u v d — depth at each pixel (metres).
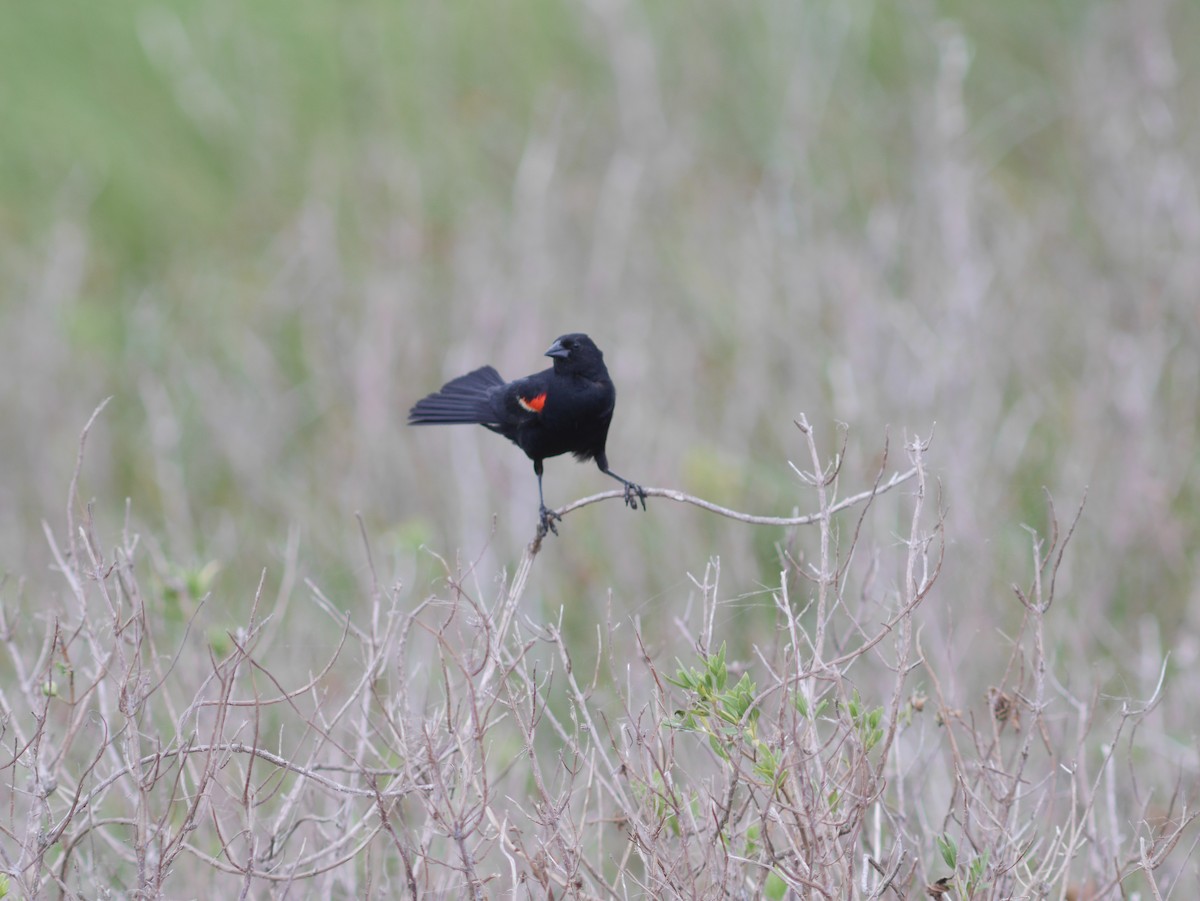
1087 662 12.23
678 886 7.27
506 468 16.55
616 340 18.66
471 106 26.23
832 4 26.94
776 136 24.05
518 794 10.04
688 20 27.31
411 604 12.84
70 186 24.70
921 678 11.18
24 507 17.42
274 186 25.12
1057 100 26.38
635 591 13.84
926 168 21.83
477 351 18.41
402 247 21.58
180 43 27.52
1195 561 14.24
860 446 14.91
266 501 16.61
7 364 20.08
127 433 19.17
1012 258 20.09
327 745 9.23
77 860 7.93
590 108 25.47
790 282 19.08
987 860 7.19
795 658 7.27
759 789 7.92
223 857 8.69
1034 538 8.24
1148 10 26.59
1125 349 17.38
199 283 23.05
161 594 10.29
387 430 17.36
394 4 28.92
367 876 7.74
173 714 8.41
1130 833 9.69
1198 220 19.47
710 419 17.31
